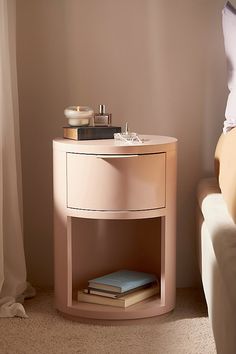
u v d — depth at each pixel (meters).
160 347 2.34
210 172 3.01
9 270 2.73
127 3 2.92
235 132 2.43
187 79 2.96
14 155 2.70
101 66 2.95
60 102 2.96
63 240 2.57
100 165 2.44
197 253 2.83
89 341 2.40
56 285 2.65
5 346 2.35
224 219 2.09
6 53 2.64
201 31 2.93
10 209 2.71
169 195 2.56
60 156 2.52
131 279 2.71
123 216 2.47
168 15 2.93
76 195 2.49
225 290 1.70
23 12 2.92
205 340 2.40
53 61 2.94
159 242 2.90
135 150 2.44
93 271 2.92
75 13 2.92
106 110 2.96
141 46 2.94
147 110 2.97
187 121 2.98
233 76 2.69
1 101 2.63
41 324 2.57
